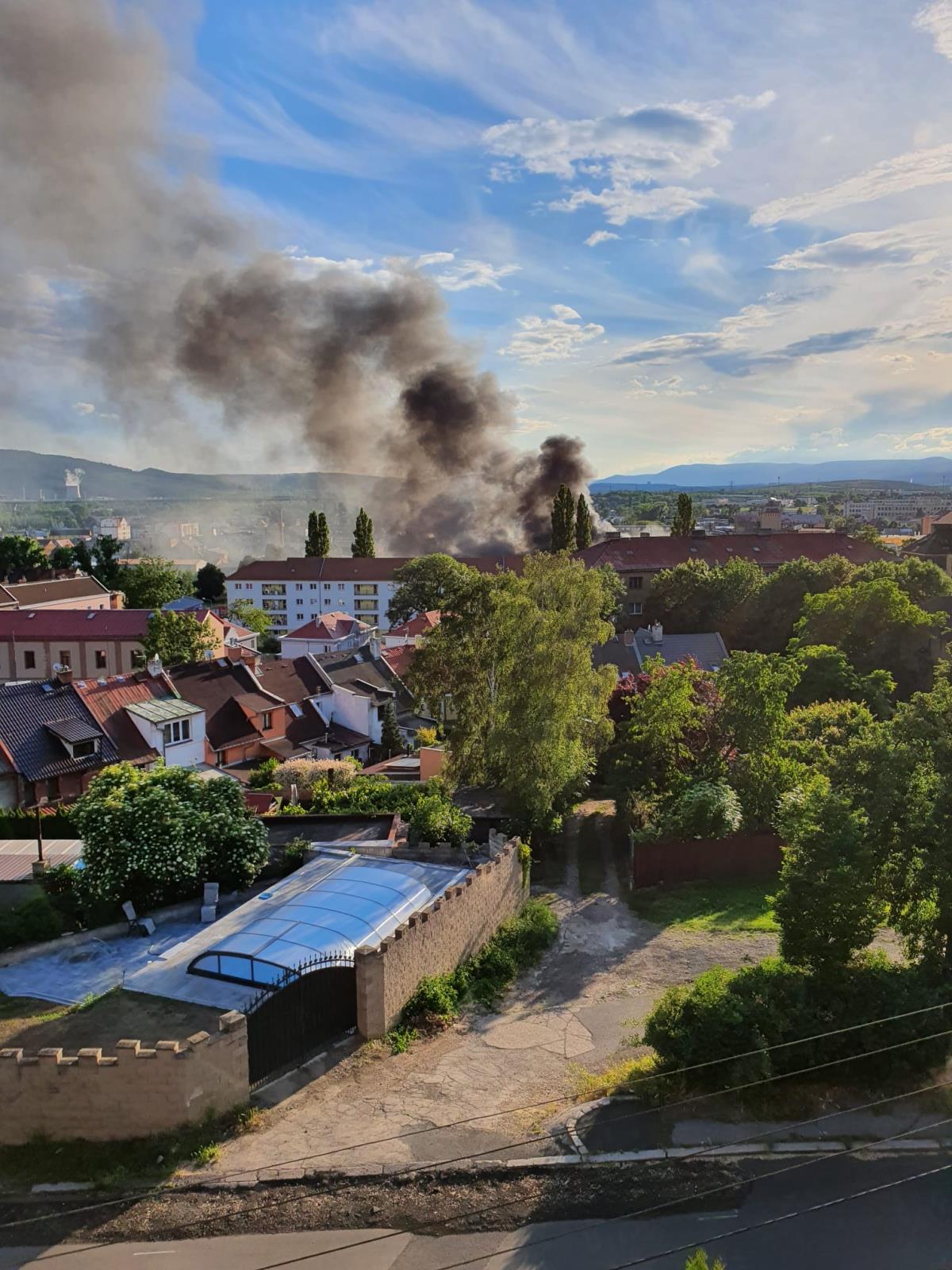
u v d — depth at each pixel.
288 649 84.06
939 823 18.33
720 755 33.12
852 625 51.06
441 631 34.78
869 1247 13.14
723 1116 16.16
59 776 36.38
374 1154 15.10
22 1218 13.72
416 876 24.89
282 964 18.80
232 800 26.12
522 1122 16.05
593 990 21.89
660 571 90.44
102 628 71.44
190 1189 14.27
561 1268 12.82
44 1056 15.31
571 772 32.19
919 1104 16.45
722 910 27.16
